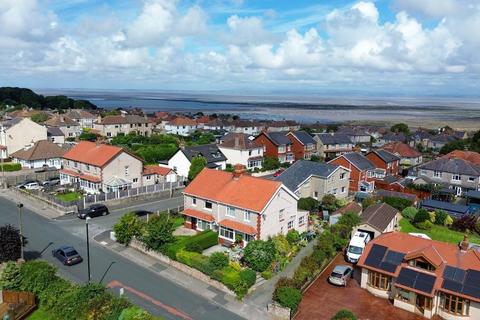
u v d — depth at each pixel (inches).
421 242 1530.5
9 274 1354.6
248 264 1630.2
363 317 1337.4
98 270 1600.6
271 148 4028.1
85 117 6353.3
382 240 1581.0
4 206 2393.0
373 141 5802.2
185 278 1567.4
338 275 1546.5
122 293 1301.7
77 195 2640.3
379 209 2107.5
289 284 1418.6
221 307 1373.0
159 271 1619.1
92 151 2812.5
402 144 4362.7
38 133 3814.0
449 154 3735.2
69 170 2876.5
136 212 2219.5
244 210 1818.4
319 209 2481.5
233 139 3843.5
